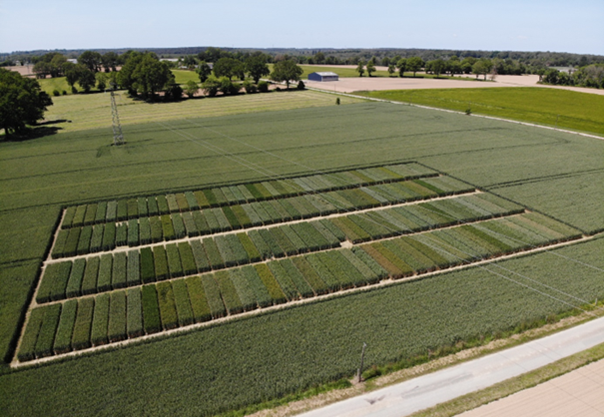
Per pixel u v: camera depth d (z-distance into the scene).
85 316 33.91
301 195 58.06
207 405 25.77
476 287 37.06
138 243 45.72
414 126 96.62
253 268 40.25
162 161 72.50
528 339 31.11
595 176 62.97
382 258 41.78
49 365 29.27
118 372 28.45
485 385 26.98
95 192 58.78
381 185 61.19
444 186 60.22
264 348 30.34
